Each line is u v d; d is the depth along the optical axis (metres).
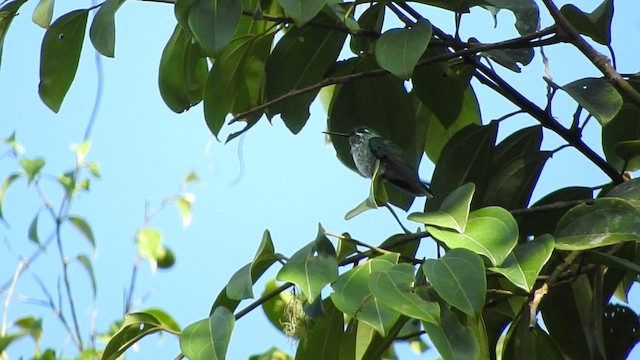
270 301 8.33
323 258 5.32
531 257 5.29
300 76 7.30
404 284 5.02
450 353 4.96
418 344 8.72
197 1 5.96
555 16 6.35
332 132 7.65
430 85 7.23
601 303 6.14
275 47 7.23
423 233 5.83
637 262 6.69
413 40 5.97
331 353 6.40
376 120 7.56
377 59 5.94
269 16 7.03
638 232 5.63
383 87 7.43
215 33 5.87
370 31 6.97
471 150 7.25
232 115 7.33
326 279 5.18
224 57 7.00
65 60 6.72
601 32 6.63
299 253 5.38
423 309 4.88
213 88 6.97
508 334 6.79
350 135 7.62
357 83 7.44
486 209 5.41
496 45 6.52
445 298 4.89
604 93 6.11
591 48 6.27
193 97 7.27
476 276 4.95
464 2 6.77
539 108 7.02
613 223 5.71
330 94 8.59
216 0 5.95
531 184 7.16
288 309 6.40
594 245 5.61
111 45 6.09
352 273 5.18
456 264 5.02
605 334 6.81
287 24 7.37
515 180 7.18
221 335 5.24
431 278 4.98
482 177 7.22
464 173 7.25
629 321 6.78
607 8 6.58
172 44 7.05
